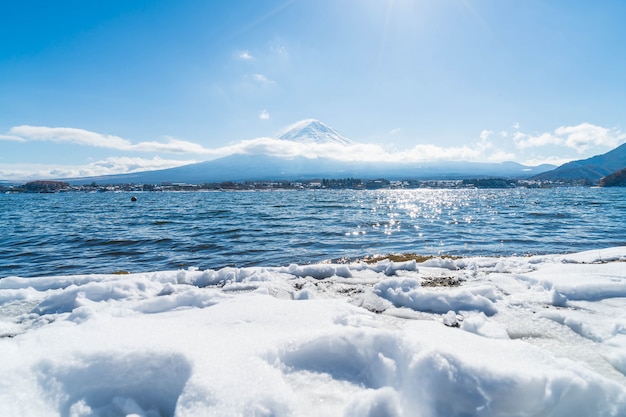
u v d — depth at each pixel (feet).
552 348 10.86
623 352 9.46
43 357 8.98
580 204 160.56
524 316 13.70
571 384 7.55
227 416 7.19
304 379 8.96
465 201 230.48
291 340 9.88
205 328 11.37
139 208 178.40
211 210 152.66
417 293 15.72
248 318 12.34
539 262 25.59
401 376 8.64
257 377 8.13
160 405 8.52
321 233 68.03
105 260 43.78
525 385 7.56
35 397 8.19
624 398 7.44
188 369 8.58
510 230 66.74
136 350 9.27
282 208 164.25
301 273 22.11
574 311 14.02
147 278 20.44
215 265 39.91
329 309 13.39
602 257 26.21
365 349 9.78
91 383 8.76
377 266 23.41
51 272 38.11
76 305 15.61
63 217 120.47
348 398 8.20
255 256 44.68
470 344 9.52
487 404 7.52
